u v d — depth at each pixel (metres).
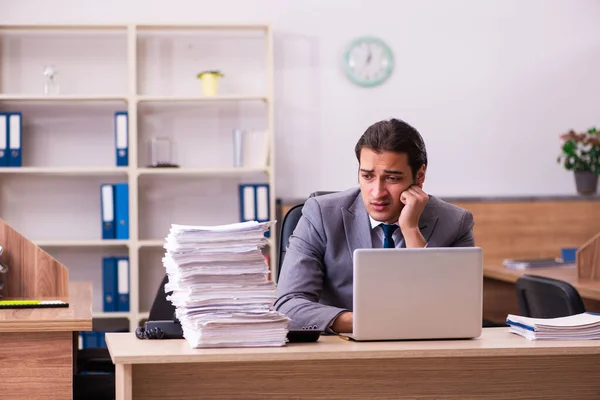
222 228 1.96
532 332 2.06
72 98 4.79
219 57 5.14
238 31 5.14
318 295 2.43
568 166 5.18
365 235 2.46
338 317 2.17
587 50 5.39
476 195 5.29
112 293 4.83
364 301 2.01
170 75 5.11
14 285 2.93
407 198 2.33
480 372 2.07
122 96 4.82
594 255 3.93
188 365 1.96
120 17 5.06
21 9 5.00
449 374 2.06
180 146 5.13
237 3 5.14
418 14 5.24
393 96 5.23
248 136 4.95
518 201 5.07
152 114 5.11
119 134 4.83
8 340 2.29
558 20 5.36
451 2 5.27
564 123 5.38
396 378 2.04
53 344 2.31
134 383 1.94
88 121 5.09
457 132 5.28
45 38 5.04
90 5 5.04
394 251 2.02
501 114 5.32
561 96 5.38
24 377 2.30
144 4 5.07
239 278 1.95
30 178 5.05
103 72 5.07
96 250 5.09
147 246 5.12
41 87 5.04
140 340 2.04
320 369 2.01
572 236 5.12
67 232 5.08
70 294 3.12
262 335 1.94
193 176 5.14
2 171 4.74
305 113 5.17
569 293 2.87
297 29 5.17
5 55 5.01
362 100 5.20
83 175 5.09
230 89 5.15
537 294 3.07
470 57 5.29
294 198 5.06
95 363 3.05
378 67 5.20
